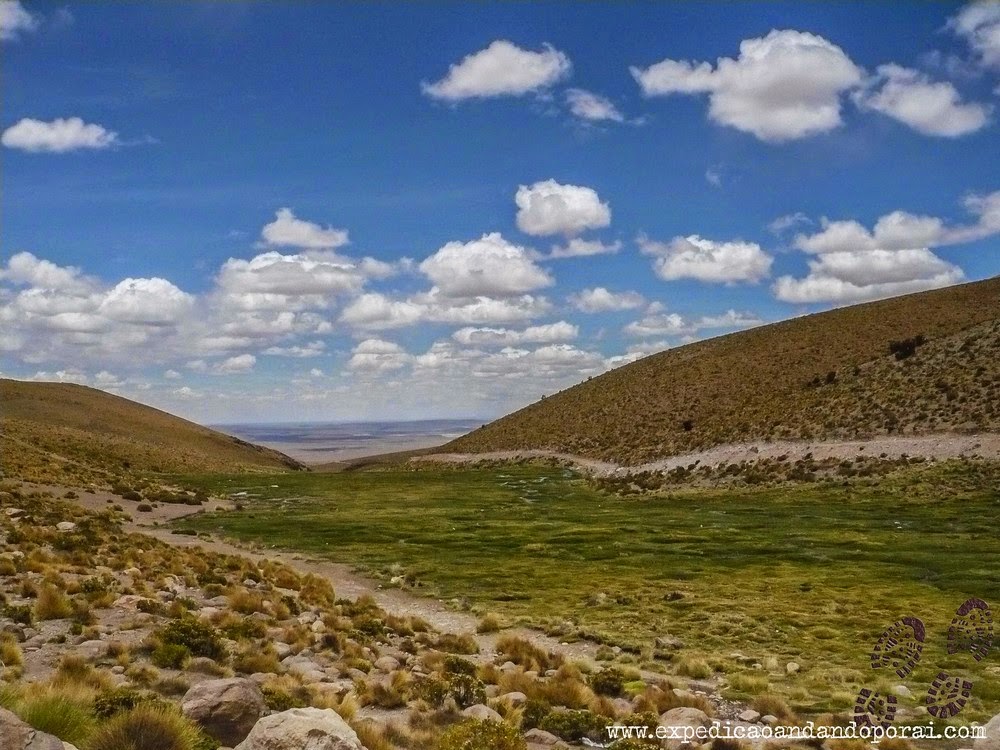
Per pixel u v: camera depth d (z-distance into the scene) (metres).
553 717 16.17
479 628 29.86
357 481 108.25
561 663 23.61
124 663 16.67
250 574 34.72
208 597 27.97
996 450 67.50
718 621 31.17
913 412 80.69
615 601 35.81
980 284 160.75
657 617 32.34
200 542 51.47
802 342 147.50
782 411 97.56
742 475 84.31
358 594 37.59
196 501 76.19
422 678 18.97
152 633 18.69
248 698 12.45
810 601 35.09
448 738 12.66
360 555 49.69
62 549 32.88
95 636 19.12
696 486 86.06
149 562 32.47
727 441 96.50
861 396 90.19
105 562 30.88
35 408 175.75
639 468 103.62
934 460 70.50
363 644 23.67
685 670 23.58
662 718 17.33
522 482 107.12
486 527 62.97
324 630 24.17
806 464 80.19
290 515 70.69
